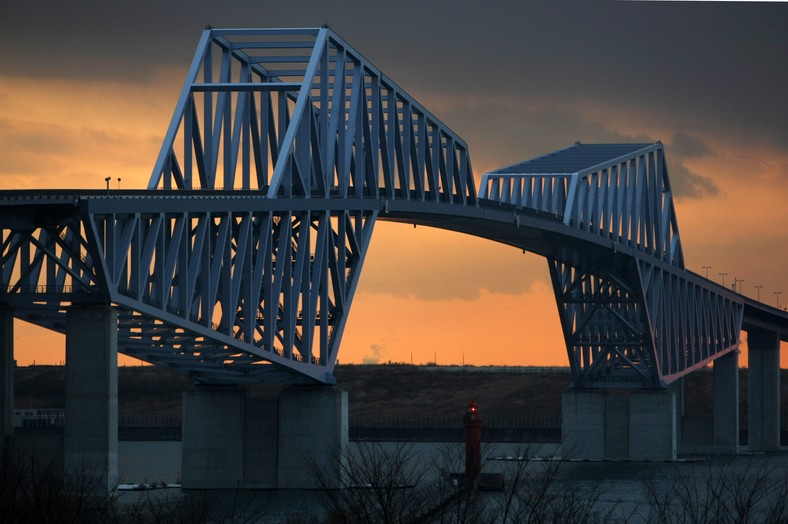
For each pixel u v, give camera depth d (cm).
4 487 14200
